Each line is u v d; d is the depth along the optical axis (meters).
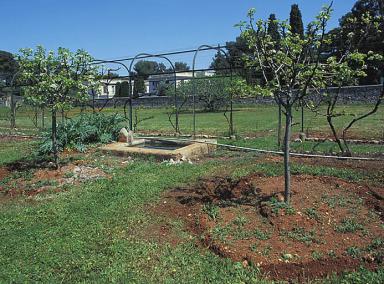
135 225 5.56
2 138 15.61
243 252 4.59
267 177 7.27
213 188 6.88
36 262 4.62
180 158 9.67
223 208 5.82
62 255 4.74
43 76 8.59
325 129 15.27
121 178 7.97
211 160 9.65
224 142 12.00
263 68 5.70
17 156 11.12
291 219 5.22
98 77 10.16
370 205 5.72
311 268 4.23
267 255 4.52
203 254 4.70
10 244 5.09
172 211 5.98
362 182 6.76
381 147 10.41
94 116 13.26
